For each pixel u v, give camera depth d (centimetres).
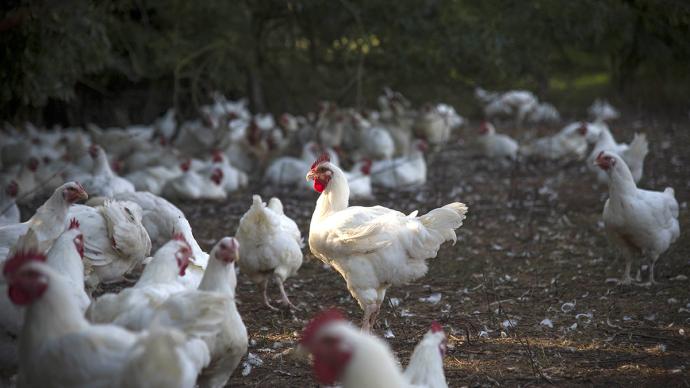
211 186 1219
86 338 368
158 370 354
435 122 1730
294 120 1825
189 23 1538
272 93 1881
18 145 1455
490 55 1223
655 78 1641
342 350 328
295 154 1620
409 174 1271
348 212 618
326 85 1731
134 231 628
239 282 811
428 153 1647
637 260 834
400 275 607
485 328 642
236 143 1552
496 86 1450
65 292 386
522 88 1934
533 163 1480
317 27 1547
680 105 1938
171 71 1622
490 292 745
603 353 578
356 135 1548
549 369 547
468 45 1212
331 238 611
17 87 925
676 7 958
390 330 645
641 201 715
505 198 1176
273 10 1519
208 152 1638
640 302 701
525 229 990
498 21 1216
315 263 877
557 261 848
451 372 544
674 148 1533
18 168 1284
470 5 1284
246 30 1583
